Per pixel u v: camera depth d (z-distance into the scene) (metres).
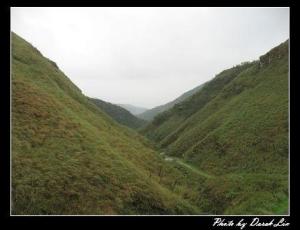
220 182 57.50
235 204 47.72
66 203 30.42
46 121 40.97
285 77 101.94
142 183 38.75
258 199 45.28
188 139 109.06
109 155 41.47
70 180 32.84
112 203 32.88
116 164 40.06
